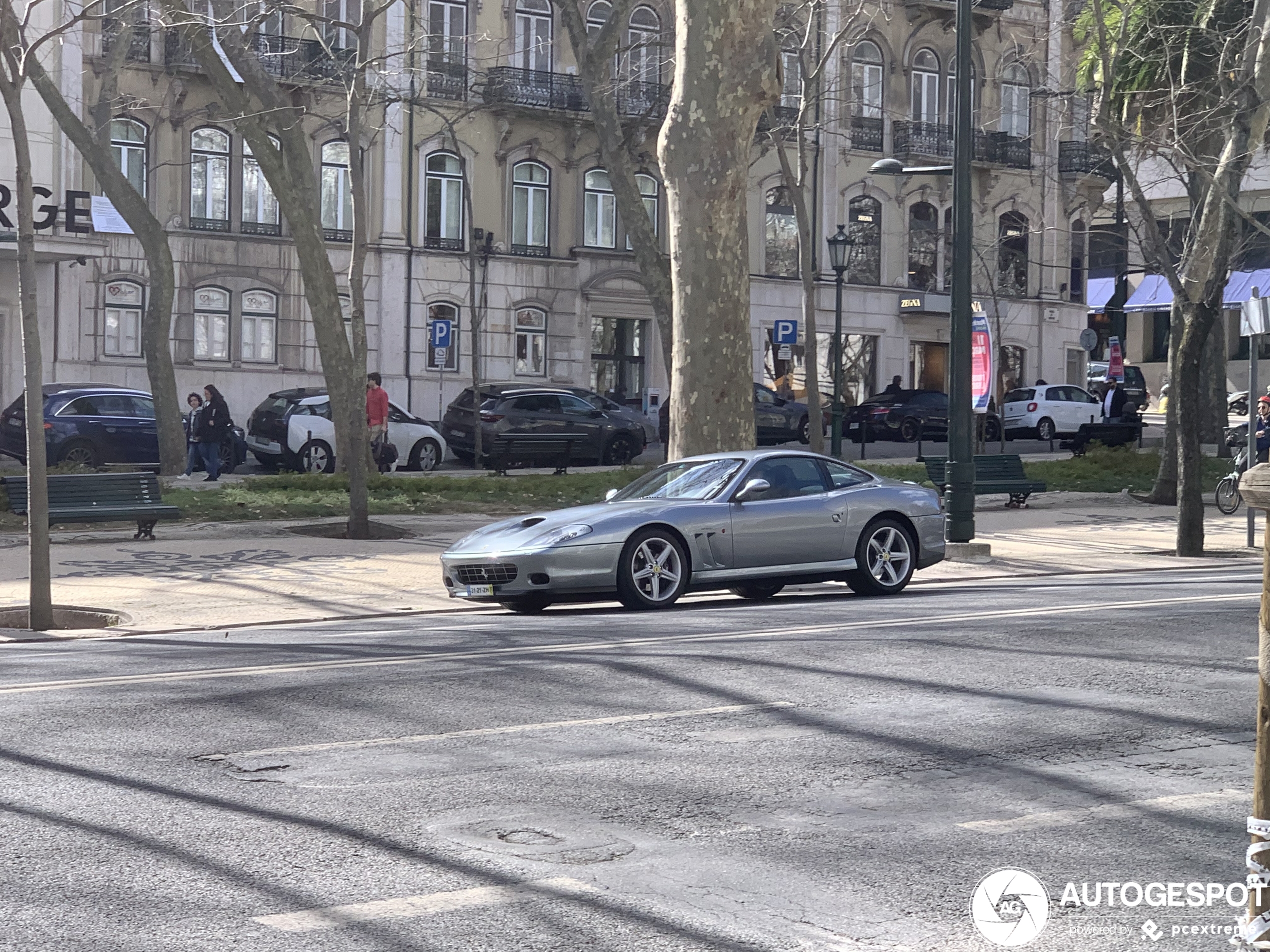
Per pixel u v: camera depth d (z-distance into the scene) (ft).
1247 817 20.49
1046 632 36.73
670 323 85.30
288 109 92.12
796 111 163.43
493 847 19.02
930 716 27.02
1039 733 25.71
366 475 70.08
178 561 60.13
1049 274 179.42
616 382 158.40
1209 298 67.92
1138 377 169.99
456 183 149.07
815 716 27.07
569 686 29.96
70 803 21.16
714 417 62.44
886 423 148.46
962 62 63.87
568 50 153.58
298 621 46.50
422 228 147.33
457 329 148.97
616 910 16.51
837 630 37.40
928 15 169.17
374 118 142.92
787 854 18.74
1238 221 72.74
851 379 169.68
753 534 46.57
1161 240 82.17
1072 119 104.63
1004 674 31.12
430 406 147.02
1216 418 141.90
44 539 45.01
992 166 173.27
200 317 137.69
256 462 118.11
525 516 47.39
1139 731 25.89
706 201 62.13
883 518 49.65
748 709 27.71
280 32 139.23
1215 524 83.97
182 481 91.25
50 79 95.14
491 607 49.01
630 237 85.97
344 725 26.48
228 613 47.93
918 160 169.68
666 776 22.74
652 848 18.98
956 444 65.51
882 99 169.37
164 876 17.71
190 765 23.49
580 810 20.80
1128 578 56.59
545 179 153.99
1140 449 130.21
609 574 44.50
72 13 126.52
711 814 20.63
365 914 16.35
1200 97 91.86
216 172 138.41
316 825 19.98
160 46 134.21
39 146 125.29
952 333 65.41
